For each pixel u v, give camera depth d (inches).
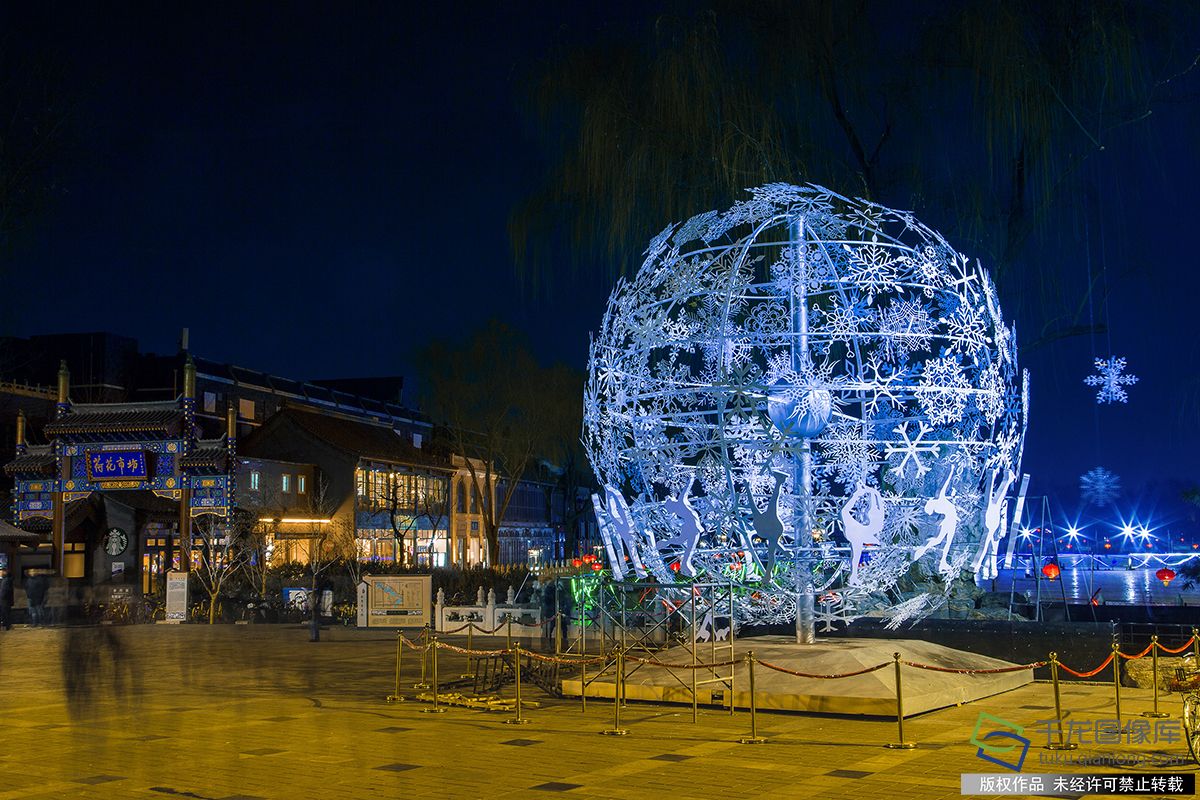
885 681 474.3
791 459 470.0
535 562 2805.1
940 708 486.9
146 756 401.1
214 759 394.0
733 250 536.1
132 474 1362.0
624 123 757.3
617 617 701.9
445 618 1070.4
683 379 488.4
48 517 1387.8
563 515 3184.1
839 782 343.6
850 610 514.0
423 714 503.5
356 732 452.4
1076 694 536.1
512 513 2883.9
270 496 1905.8
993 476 481.4
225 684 635.5
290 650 872.3
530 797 327.9
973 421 480.7
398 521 2217.0
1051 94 677.9
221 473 1349.7
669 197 738.8
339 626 1182.3
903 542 478.3
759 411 485.1
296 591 1358.3
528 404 2155.5
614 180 748.6
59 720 493.4
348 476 2057.1
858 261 478.9
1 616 1198.3
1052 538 690.2
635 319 499.8
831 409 454.0
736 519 459.5
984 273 494.6
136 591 1465.3
